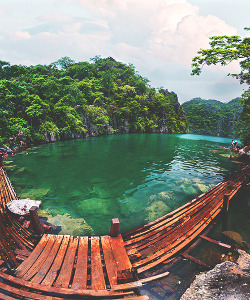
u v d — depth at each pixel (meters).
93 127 58.06
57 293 4.34
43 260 5.47
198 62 18.59
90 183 15.25
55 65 80.56
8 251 5.60
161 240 7.06
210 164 23.45
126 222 9.53
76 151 29.50
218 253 6.82
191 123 167.75
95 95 67.62
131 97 87.00
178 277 5.54
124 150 31.81
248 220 9.83
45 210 10.48
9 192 11.30
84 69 79.75
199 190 14.12
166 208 11.02
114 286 4.63
